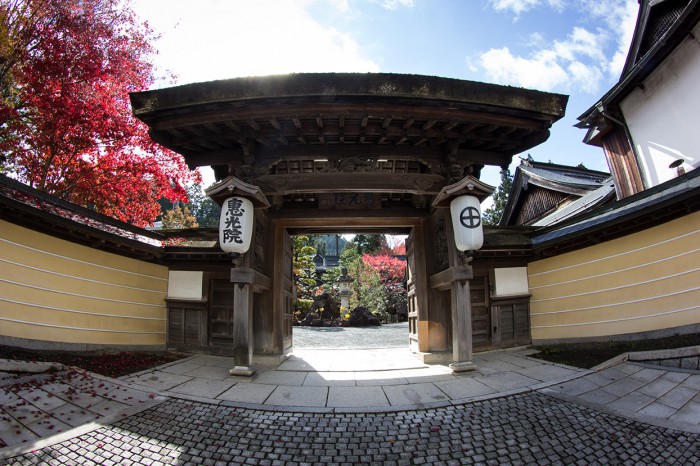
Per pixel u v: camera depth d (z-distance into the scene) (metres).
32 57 8.29
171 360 7.12
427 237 7.87
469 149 6.99
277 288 7.61
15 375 4.57
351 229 8.30
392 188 6.60
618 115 11.09
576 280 7.93
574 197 14.70
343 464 3.29
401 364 6.96
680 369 5.15
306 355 8.15
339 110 5.65
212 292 8.24
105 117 8.78
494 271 8.58
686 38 8.62
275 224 7.91
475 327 8.26
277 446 3.60
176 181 10.44
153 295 8.12
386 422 4.19
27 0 8.00
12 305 5.79
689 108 8.77
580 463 3.23
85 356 6.35
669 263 6.50
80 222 6.53
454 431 3.91
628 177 11.11
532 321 8.66
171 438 3.68
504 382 5.54
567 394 4.90
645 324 6.77
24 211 5.73
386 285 23.28
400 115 5.75
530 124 6.20
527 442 3.63
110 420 3.96
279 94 5.45
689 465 3.14
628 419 4.04
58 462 3.12
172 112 5.73
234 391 5.21
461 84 5.68
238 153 6.59
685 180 6.18
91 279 6.99
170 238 8.66
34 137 8.66
